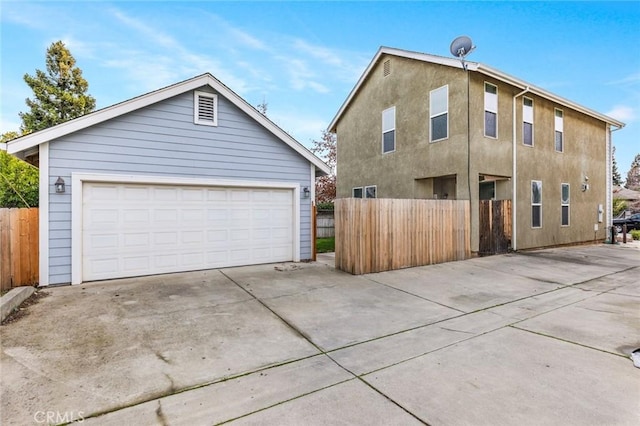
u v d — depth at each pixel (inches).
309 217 367.6
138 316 186.7
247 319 185.5
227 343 153.5
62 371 125.0
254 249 338.6
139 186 283.0
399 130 477.1
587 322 182.7
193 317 186.5
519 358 138.1
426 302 221.9
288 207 358.0
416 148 447.5
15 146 233.9
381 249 315.9
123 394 110.3
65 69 897.5
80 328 168.2
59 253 251.9
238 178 325.7
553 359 136.8
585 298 232.5
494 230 406.9
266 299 223.1
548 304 218.5
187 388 114.7
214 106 312.8
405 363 134.4
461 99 384.5
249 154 331.3
